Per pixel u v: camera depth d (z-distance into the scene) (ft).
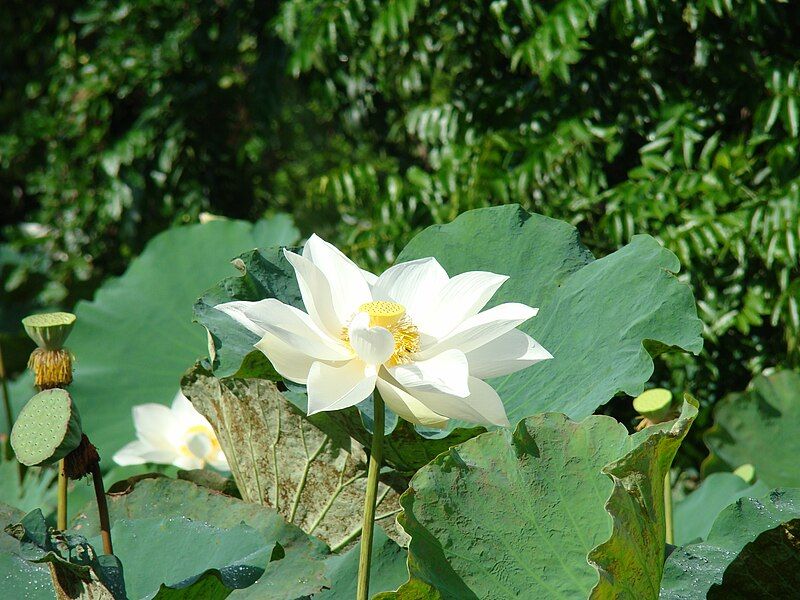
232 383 8.91
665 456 8.23
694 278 15.99
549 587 8.23
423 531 8.25
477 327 8.07
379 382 8.02
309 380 7.98
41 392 8.15
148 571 8.50
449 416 8.01
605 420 8.41
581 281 9.04
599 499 8.34
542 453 8.40
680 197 16.07
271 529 8.77
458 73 19.24
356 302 8.28
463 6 18.31
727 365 16.78
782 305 15.47
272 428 8.96
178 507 8.92
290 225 13.35
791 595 8.42
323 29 19.70
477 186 17.25
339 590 8.66
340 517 9.07
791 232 14.66
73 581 8.12
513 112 18.31
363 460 8.89
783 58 15.75
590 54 17.10
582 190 16.81
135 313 13.08
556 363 8.89
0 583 8.47
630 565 8.09
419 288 8.32
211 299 8.89
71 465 8.18
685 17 15.75
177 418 10.13
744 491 9.88
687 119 16.38
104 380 12.54
